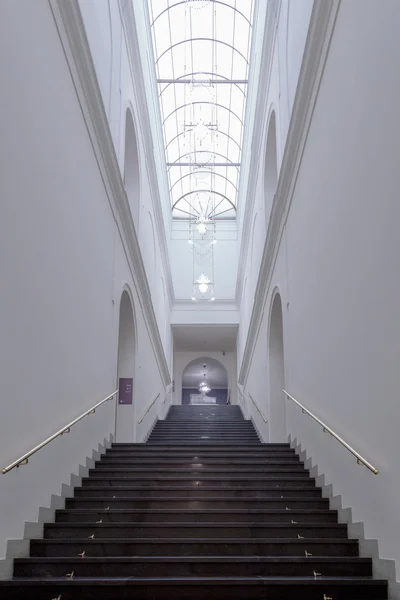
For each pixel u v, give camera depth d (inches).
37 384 216.8
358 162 220.7
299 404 324.5
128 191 513.0
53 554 201.5
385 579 179.2
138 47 467.5
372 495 202.1
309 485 278.5
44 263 226.5
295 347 363.3
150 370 609.0
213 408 869.8
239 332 952.3
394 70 180.9
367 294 207.8
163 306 815.1
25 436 203.6
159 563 189.8
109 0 370.6
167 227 890.1
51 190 237.6
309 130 323.3
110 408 369.4
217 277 967.0
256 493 263.7
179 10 622.5
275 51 461.1
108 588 173.5
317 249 297.9
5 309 183.8
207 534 219.3
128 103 450.0
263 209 543.8
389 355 184.5
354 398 224.5
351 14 235.5
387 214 186.4
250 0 604.7
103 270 353.4
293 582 176.7
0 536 182.7
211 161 895.7
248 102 667.4
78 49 276.8
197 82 713.6
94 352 323.0
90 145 317.1
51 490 238.5
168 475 290.4
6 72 186.2
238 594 175.6
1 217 180.4
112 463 310.0
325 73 282.8
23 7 204.8
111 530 217.8
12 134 191.3
